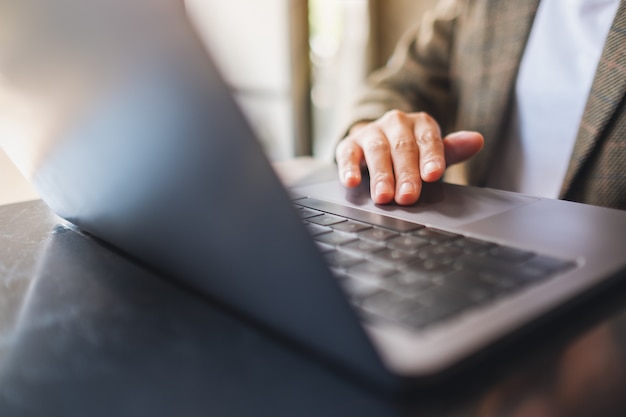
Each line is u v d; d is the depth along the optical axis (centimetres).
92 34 21
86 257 33
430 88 82
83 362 22
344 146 52
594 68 65
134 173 25
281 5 214
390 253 28
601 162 56
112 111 23
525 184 72
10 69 27
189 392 20
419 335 20
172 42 19
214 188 21
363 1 223
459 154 51
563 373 20
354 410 18
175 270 27
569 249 28
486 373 20
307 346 21
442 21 84
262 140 18
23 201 48
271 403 19
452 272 25
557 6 69
